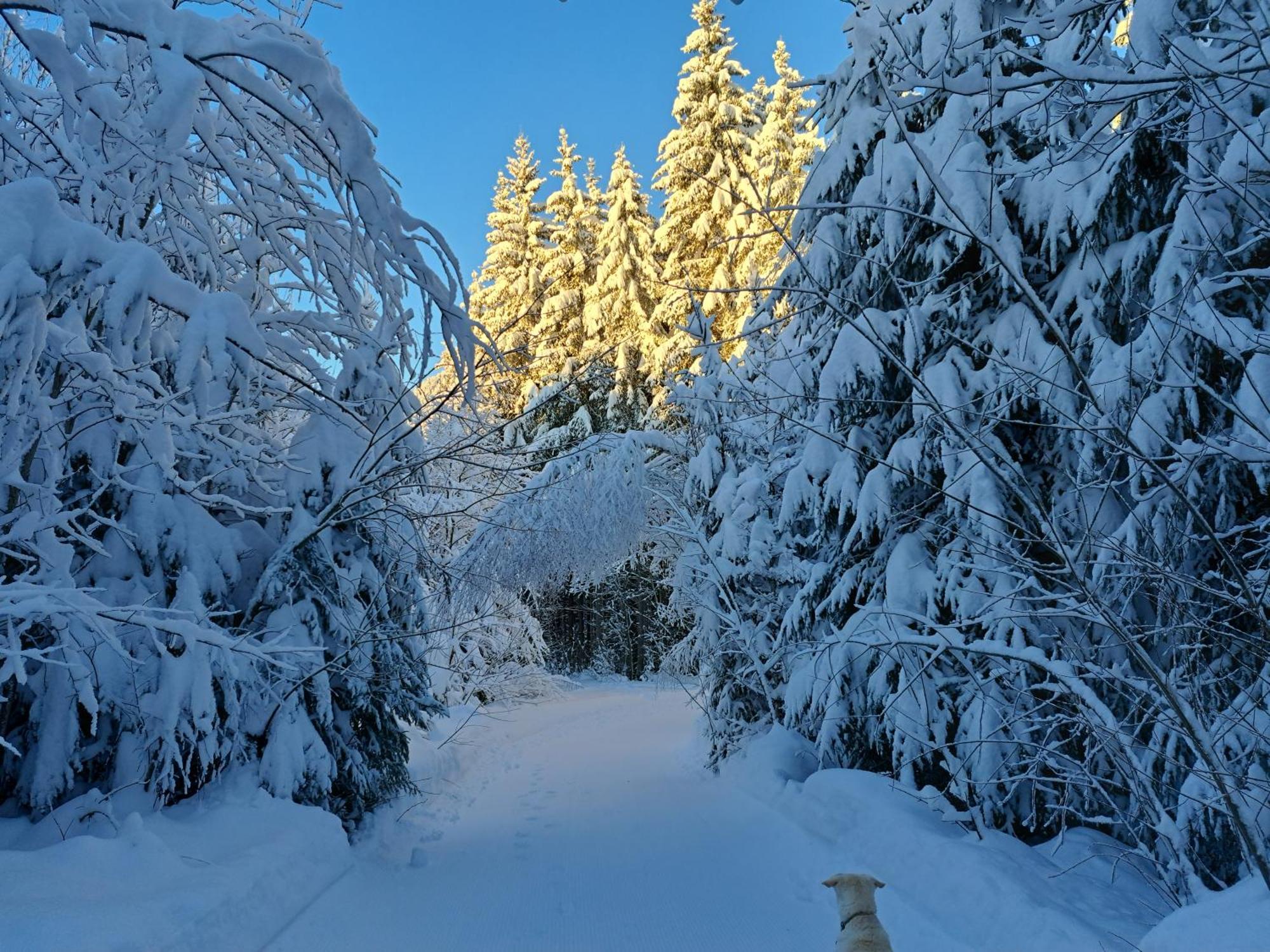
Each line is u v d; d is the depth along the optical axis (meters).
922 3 8.15
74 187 7.14
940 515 7.91
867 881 4.14
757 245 22.12
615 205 30.05
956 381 7.45
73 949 3.86
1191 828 5.07
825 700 8.92
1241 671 5.42
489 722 17.42
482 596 16.53
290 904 5.60
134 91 6.40
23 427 5.34
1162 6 5.07
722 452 13.42
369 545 9.06
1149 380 4.55
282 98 6.24
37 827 5.97
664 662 15.46
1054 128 7.13
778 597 11.73
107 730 6.75
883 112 8.84
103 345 6.03
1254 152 4.92
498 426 8.72
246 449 7.06
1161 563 4.84
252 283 8.91
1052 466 7.32
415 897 6.54
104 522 5.75
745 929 5.65
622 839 8.18
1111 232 6.93
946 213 7.52
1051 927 4.50
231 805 6.75
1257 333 4.83
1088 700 4.75
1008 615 5.27
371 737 8.88
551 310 31.03
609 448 15.14
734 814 9.01
